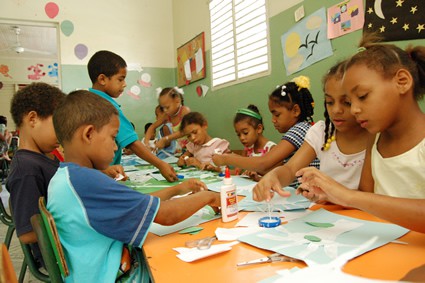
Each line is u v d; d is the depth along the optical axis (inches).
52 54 289.9
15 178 39.0
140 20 170.6
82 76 160.6
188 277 21.9
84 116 31.0
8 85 296.7
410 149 31.5
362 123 29.3
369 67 27.6
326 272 16.8
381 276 20.4
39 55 291.7
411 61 29.0
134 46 169.8
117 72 69.2
